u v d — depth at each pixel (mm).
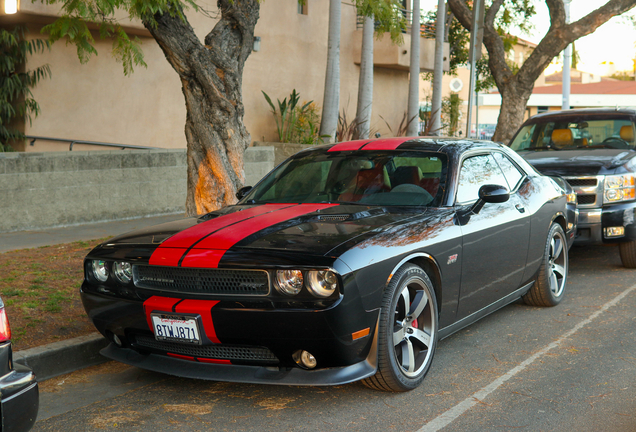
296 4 15031
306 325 3436
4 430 2572
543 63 16203
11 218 9203
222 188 7094
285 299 3465
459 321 4551
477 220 4578
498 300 5082
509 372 4340
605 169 7305
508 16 19891
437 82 18266
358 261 3529
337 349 3506
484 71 26938
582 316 5711
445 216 4352
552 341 5008
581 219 7301
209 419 3658
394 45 16875
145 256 3822
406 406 3783
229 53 7094
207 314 3549
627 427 3473
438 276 4176
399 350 3988
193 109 7039
